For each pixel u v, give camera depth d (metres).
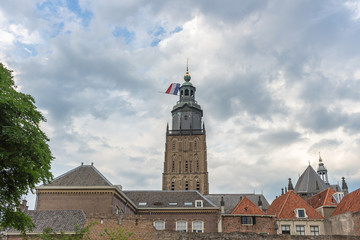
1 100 24.02
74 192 53.62
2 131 24.41
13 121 25.73
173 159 106.75
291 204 55.34
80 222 42.28
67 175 56.78
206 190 102.19
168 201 65.62
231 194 96.25
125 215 38.97
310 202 62.69
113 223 38.69
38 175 26.09
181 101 117.50
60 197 53.56
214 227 60.31
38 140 26.75
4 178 26.81
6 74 28.28
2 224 26.66
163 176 104.62
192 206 63.16
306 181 98.00
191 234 36.53
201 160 105.81
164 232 37.53
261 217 51.62
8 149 25.44
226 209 90.94
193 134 109.19
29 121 27.45
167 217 61.78
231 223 51.09
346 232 46.34
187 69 124.44
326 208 55.50
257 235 35.09
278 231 52.19
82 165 58.91
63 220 42.97
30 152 26.16
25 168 25.27
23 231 27.64
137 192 69.12
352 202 49.53
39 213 44.66
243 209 53.84
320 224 52.31
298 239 34.56
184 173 104.38
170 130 111.56
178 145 108.31
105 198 52.97
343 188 81.19
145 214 62.97
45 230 28.12
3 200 26.95
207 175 104.06
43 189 53.88
